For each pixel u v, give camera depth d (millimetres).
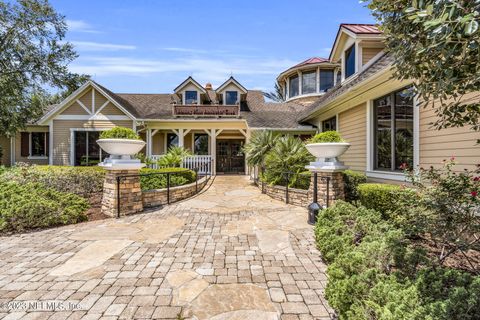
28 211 4438
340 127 8742
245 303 2357
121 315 2172
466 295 1638
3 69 13188
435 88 2184
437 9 1752
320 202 5672
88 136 12812
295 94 16516
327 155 5383
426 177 3506
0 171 8352
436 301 1680
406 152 5488
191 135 15969
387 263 2385
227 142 16266
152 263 3170
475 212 2861
